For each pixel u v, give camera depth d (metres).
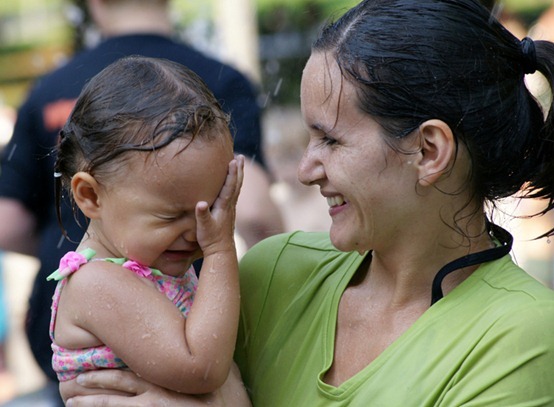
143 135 2.65
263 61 10.74
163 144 2.64
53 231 4.48
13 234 4.76
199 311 2.69
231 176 2.73
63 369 2.78
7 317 7.55
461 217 2.65
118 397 2.70
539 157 2.71
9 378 7.26
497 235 2.79
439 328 2.59
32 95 4.72
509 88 2.60
